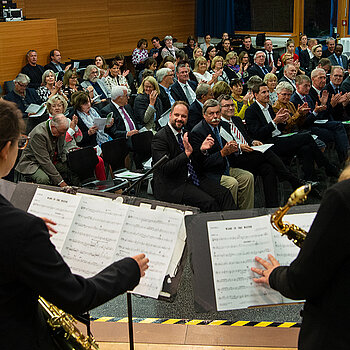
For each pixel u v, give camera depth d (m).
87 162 4.89
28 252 1.40
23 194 2.32
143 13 13.38
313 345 1.54
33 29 9.23
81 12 11.80
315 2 13.88
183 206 2.21
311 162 5.55
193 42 12.90
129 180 5.10
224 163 4.80
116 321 3.16
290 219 2.10
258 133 5.52
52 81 7.97
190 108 5.80
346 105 6.70
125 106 6.18
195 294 2.04
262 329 3.03
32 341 1.53
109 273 1.63
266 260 2.03
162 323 3.12
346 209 1.38
